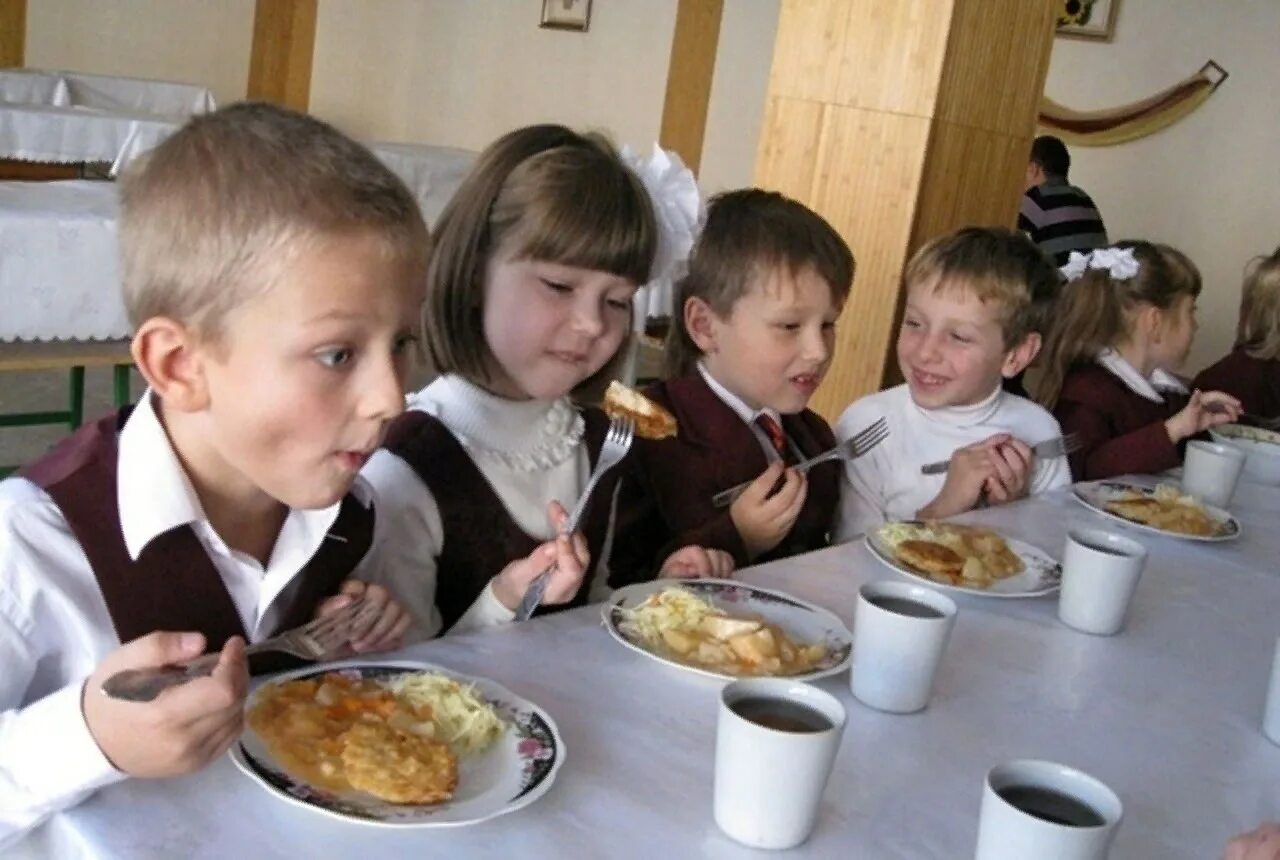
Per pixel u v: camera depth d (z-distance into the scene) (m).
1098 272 2.44
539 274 1.27
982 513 1.73
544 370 1.31
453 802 0.78
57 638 0.88
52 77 6.04
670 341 1.87
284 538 0.99
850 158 2.88
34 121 4.48
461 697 0.88
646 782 0.86
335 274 0.78
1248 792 0.99
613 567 1.61
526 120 7.73
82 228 2.86
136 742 0.71
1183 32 5.25
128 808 0.74
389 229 0.81
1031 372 2.45
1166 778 0.99
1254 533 1.81
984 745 1.00
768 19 6.43
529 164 1.27
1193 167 5.30
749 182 6.56
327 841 0.73
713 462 1.69
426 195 5.62
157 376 0.83
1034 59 2.96
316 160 0.80
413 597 1.26
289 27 8.56
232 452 0.84
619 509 1.62
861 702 1.05
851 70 2.86
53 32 7.85
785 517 1.53
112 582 0.89
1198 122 5.27
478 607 1.18
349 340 0.80
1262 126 5.11
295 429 0.81
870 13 2.81
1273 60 5.06
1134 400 2.37
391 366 0.83
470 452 1.30
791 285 1.66
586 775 0.86
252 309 0.78
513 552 1.32
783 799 0.78
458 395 1.32
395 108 8.49
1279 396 3.03
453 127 8.17
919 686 1.03
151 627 0.91
